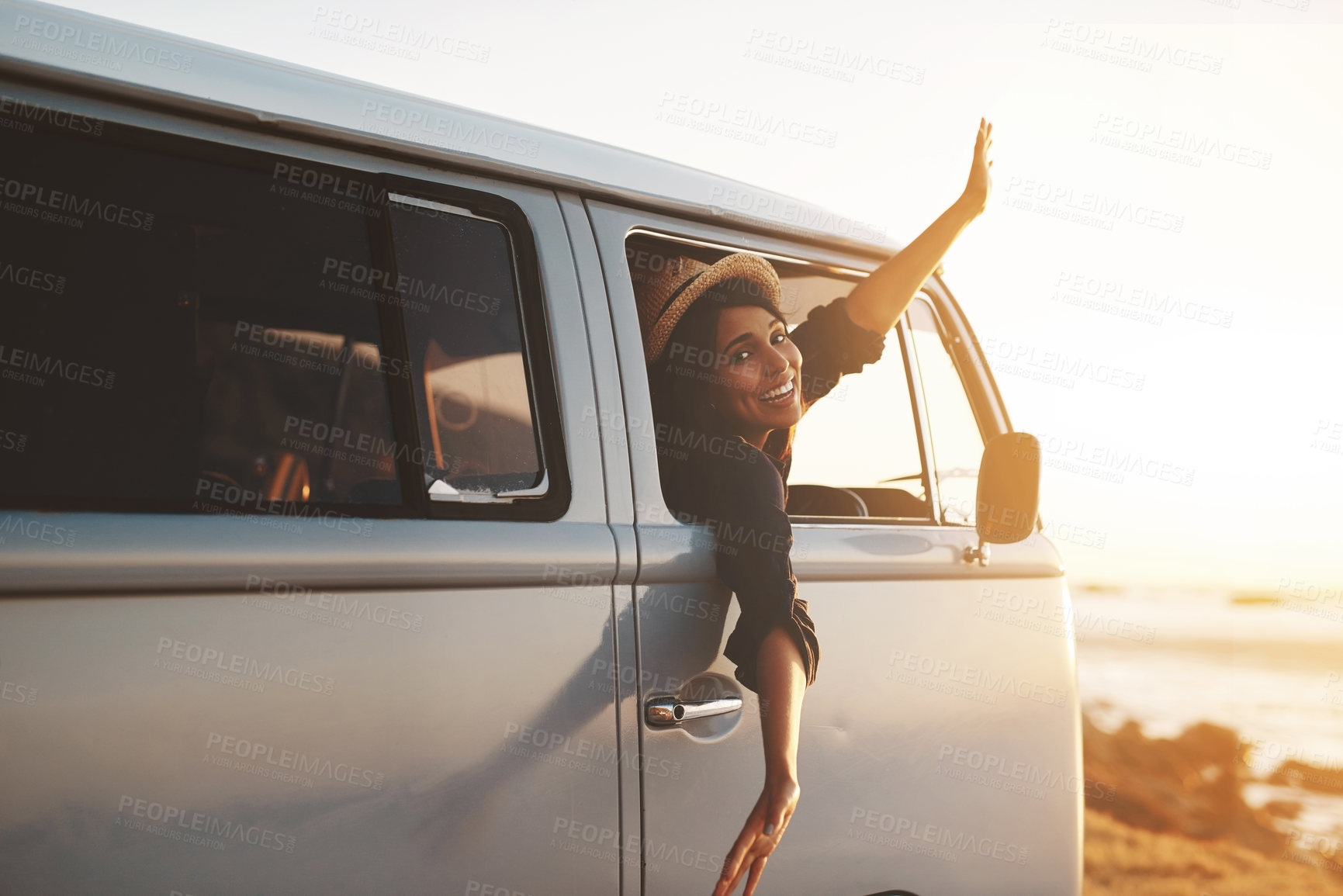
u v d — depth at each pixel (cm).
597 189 200
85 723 127
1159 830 1334
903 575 223
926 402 262
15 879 121
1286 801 1616
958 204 226
